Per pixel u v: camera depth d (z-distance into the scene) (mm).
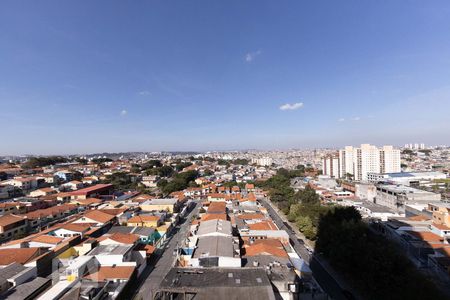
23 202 88438
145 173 184125
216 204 91375
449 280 44406
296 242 66188
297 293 38031
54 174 142000
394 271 38719
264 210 88625
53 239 55469
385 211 82375
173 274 34188
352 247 45719
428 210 76750
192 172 169375
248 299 29266
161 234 66875
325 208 74250
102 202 99750
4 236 64250
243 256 47906
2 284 36375
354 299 40844
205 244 50219
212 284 31391
